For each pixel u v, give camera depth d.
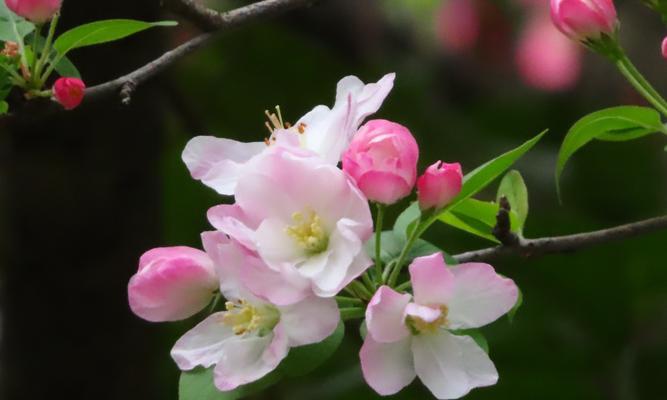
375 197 1.16
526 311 1.47
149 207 1.38
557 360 1.47
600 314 1.47
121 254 1.37
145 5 1.36
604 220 1.58
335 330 1.17
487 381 1.15
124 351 1.38
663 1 1.23
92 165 1.36
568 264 1.47
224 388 1.16
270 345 1.15
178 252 1.17
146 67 1.25
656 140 1.57
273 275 1.15
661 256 1.46
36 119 1.24
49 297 1.37
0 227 1.37
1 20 1.24
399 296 1.15
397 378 1.16
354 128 1.17
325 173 1.16
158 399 1.41
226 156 1.19
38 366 1.37
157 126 1.38
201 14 1.25
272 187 1.16
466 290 1.16
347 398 1.47
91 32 1.22
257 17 1.25
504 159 1.18
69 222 1.37
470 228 1.23
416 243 1.20
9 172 1.36
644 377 1.47
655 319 1.47
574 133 1.23
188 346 1.17
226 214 1.16
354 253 1.15
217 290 1.17
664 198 1.57
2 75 1.22
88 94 1.24
